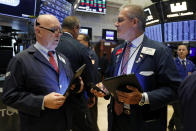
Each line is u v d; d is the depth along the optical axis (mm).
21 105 1104
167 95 1119
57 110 1223
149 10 3537
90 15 7738
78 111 1682
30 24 2480
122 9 1349
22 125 1190
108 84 1094
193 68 3346
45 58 1261
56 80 1249
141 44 1296
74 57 1667
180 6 3105
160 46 1229
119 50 1479
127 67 1304
